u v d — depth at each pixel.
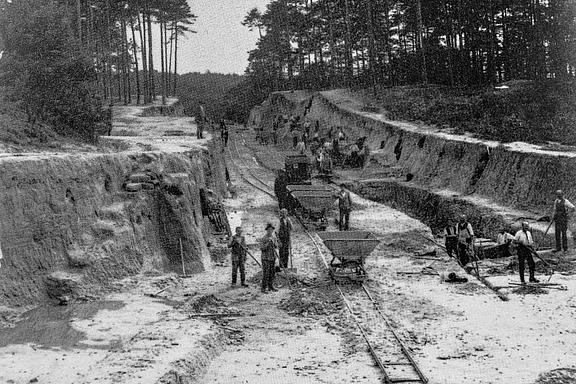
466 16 59.28
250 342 15.32
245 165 57.38
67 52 34.06
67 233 18.30
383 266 23.86
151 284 19.36
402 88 64.56
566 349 14.37
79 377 11.52
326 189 34.03
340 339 15.52
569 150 32.72
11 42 32.44
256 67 111.75
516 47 60.12
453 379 12.59
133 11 74.06
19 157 17.66
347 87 78.06
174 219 22.89
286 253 22.86
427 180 41.44
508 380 12.52
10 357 12.54
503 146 35.22
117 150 29.92
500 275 21.84
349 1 76.62
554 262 22.55
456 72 65.75
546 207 29.52
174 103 73.81
